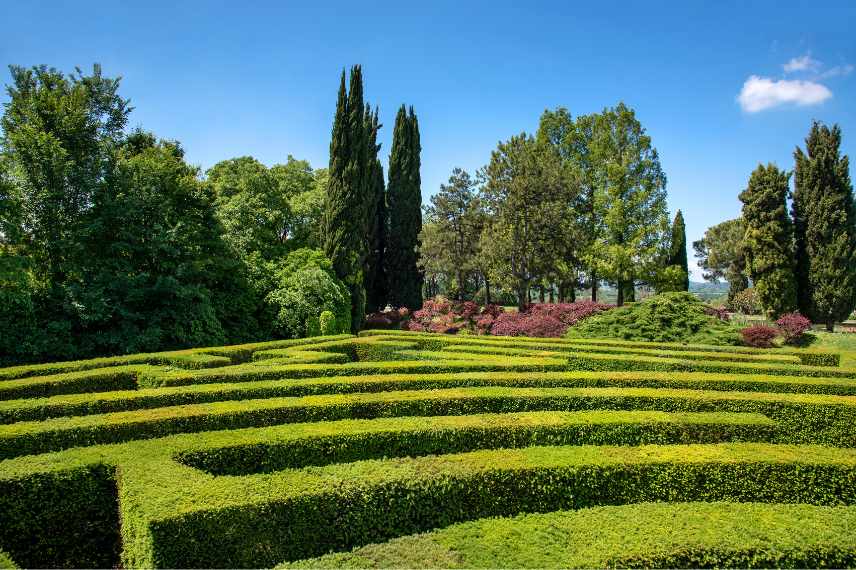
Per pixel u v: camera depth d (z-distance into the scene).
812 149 32.06
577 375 10.84
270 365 11.94
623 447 7.27
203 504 5.21
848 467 6.85
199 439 6.99
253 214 26.91
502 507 6.45
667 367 13.07
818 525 5.71
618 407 9.45
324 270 27.59
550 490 6.57
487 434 7.75
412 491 6.11
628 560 5.07
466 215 34.00
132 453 6.54
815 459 6.94
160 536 4.91
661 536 5.43
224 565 5.20
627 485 6.76
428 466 6.46
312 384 9.98
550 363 12.58
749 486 6.88
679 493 6.83
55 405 8.47
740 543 5.30
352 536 5.85
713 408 9.34
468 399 9.19
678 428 8.14
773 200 32.44
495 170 32.06
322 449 7.20
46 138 15.98
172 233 18.23
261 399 8.82
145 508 5.10
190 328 18.64
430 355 14.98
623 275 32.69
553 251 31.42
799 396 9.51
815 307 31.38
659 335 20.11
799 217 32.56
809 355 15.21
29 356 15.20
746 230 33.62
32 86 17.16
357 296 30.86
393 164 38.66
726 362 13.08
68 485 6.20
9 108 16.67
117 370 11.37
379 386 10.21
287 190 34.06
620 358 13.52
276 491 5.61
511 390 9.66
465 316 29.03
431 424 7.76
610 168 32.78
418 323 29.84
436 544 5.51
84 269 16.91
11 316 14.97
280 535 5.50
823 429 9.12
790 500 6.89
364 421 7.82
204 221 21.20
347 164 30.66
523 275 30.70
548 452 7.02
